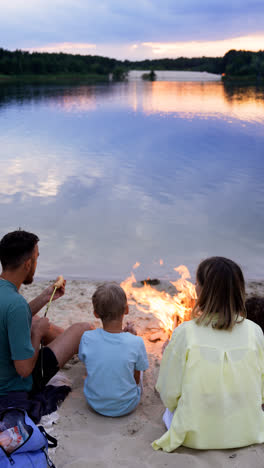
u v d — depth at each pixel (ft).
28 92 185.78
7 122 82.33
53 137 63.72
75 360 11.01
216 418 7.03
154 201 29.94
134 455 7.30
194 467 6.78
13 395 8.09
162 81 340.18
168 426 7.83
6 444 6.44
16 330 7.59
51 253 20.45
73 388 9.77
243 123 75.66
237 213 27.25
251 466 6.76
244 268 18.81
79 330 9.65
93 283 16.93
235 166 41.57
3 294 7.74
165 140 59.47
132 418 8.66
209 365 7.00
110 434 7.98
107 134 66.28
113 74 467.52
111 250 20.90
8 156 47.67
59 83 295.89
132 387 8.71
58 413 8.74
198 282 7.41
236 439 7.09
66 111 103.65
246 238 22.80
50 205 28.76
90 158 46.75
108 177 37.42
